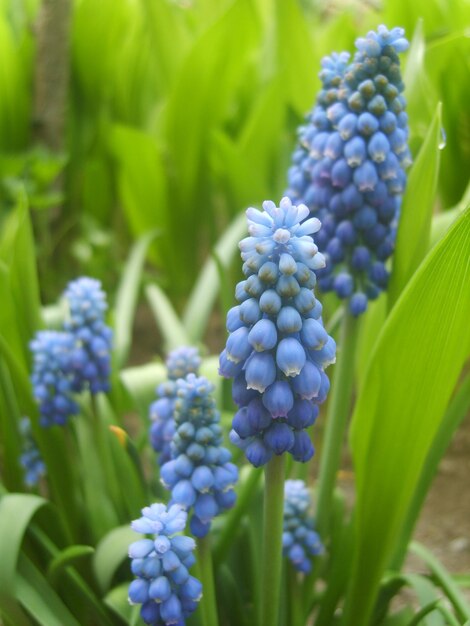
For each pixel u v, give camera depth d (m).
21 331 0.27
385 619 0.24
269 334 0.14
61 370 0.24
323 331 0.15
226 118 0.50
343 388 0.22
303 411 0.15
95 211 0.52
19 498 0.21
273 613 0.18
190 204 0.49
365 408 0.20
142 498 0.22
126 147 0.45
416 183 0.20
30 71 0.49
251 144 0.45
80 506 0.26
